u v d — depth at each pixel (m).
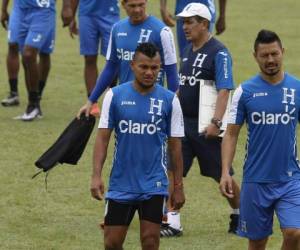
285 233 23.62
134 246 28.44
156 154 23.92
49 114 45.91
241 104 24.27
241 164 38.06
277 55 23.75
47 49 45.81
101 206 32.34
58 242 28.77
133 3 28.55
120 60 29.22
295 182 24.09
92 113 27.09
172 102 24.05
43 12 44.03
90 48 44.28
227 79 28.58
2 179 35.28
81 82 53.56
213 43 28.95
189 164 29.50
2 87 52.28
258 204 24.23
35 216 31.19
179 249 28.23
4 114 45.88
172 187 26.14
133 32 28.92
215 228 30.30
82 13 44.16
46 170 26.31
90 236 29.38
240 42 66.88
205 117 28.73
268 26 73.81
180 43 42.09
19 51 47.06
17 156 38.44
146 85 23.72
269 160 24.09
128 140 23.86
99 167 24.02
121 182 23.92
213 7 41.72
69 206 32.31
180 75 29.34
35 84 44.31
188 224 30.66
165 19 43.03
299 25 74.25
